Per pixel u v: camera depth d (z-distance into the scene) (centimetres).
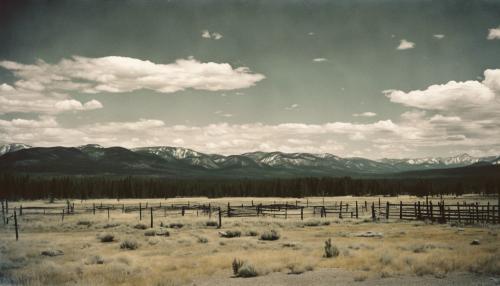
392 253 1861
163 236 3125
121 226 3794
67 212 5869
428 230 3097
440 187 14538
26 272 1623
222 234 3123
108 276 1552
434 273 1442
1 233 3416
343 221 4138
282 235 2978
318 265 1702
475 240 2222
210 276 1584
